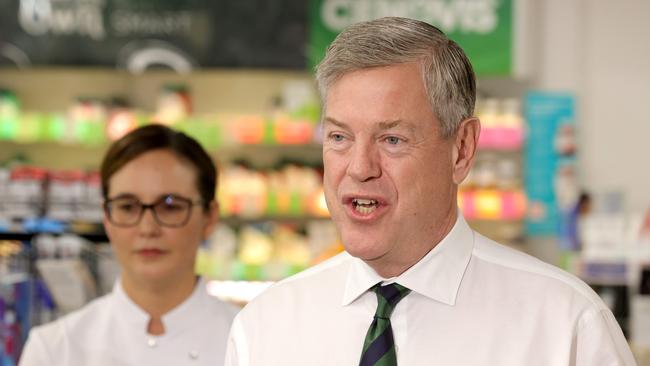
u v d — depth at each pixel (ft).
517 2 23.02
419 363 6.08
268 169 23.39
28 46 22.90
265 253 22.95
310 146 23.98
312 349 6.39
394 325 6.21
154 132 8.41
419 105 5.81
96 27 22.97
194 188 8.46
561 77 23.29
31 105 24.39
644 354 15.28
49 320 10.62
